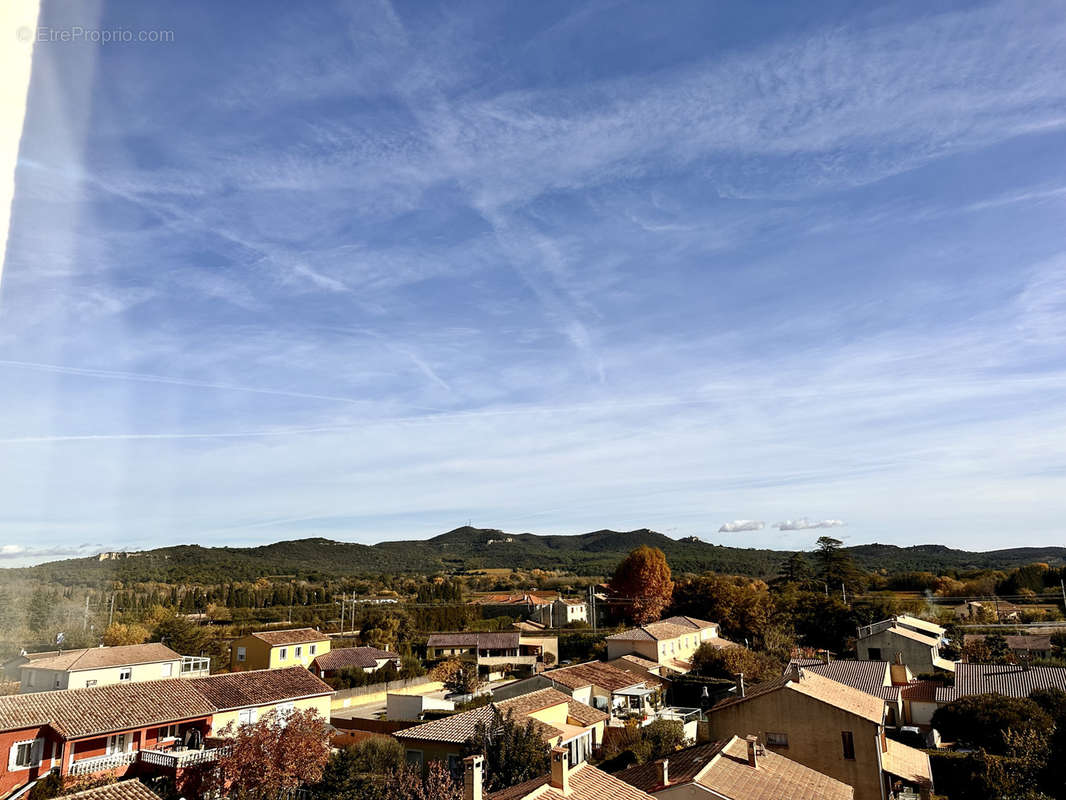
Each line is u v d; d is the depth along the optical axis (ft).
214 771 104.22
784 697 102.58
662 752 123.44
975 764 114.21
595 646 265.13
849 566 333.42
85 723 106.83
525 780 93.76
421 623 326.24
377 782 100.58
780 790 76.84
